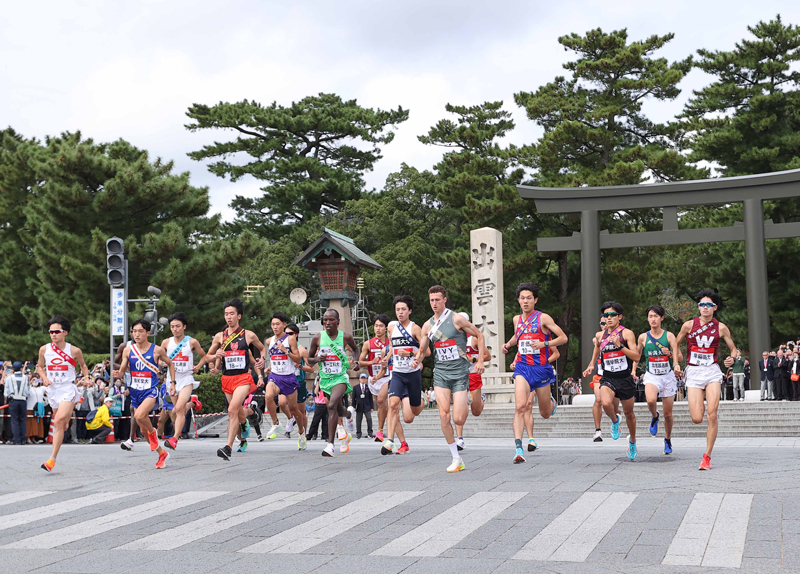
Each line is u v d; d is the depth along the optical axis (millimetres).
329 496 8938
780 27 45031
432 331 10562
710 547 6227
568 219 44281
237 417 12656
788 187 27344
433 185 57500
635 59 42344
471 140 48500
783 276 43531
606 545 6430
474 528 7172
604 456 11914
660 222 45062
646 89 42531
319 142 65625
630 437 11461
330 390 13047
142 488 10070
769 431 20016
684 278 46781
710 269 44719
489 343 28688
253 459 12594
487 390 28156
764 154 43562
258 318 38781
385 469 10812
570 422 22266
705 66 46906
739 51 46375
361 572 5938
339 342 13031
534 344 11156
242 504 8695
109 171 34906
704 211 47094
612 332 11578
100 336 32500
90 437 20625
